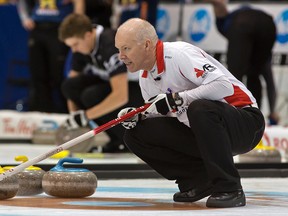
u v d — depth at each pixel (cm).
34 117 3178
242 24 2683
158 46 1172
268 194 1433
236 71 2691
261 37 2734
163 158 1234
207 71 1147
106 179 1764
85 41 2048
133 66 1177
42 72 3297
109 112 2200
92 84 2294
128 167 1809
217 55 3066
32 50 3281
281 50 2977
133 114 1182
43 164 1762
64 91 2317
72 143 1185
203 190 1222
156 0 3081
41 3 3219
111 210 1122
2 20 3666
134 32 1160
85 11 3066
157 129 1204
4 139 3122
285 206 1219
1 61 3672
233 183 1152
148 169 1820
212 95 1148
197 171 1229
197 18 3117
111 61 2081
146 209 1141
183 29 3153
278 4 2972
